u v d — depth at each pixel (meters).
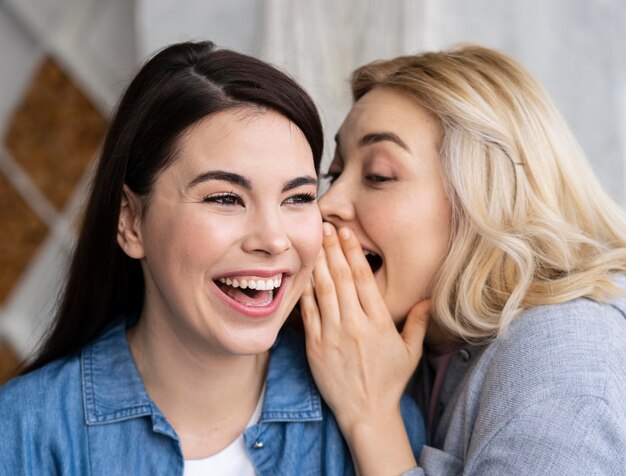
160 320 1.02
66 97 2.15
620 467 0.96
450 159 1.13
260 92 0.92
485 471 1.00
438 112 1.14
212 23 1.74
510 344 1.07
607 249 1.22
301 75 1.67
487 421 1.02
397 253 1.15
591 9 1.71
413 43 1.67
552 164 1.19
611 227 1.25
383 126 1.15
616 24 1.71
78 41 2.09
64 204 2.18
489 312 1.12
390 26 1.67
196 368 1.01
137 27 1.96
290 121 0.94
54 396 1.02
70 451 1.00
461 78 1.17
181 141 0.91
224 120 0.91
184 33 1.76
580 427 0.96
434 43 1.68
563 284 1.11
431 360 1.28
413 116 1.16
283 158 0.92
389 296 1.18
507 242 1.12
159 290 0.99
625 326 1.08
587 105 1.72
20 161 2.17
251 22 1.72
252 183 0.91
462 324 1.15
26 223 2.22
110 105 2.09
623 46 1.71
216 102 0.91
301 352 1.15
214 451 1.04
